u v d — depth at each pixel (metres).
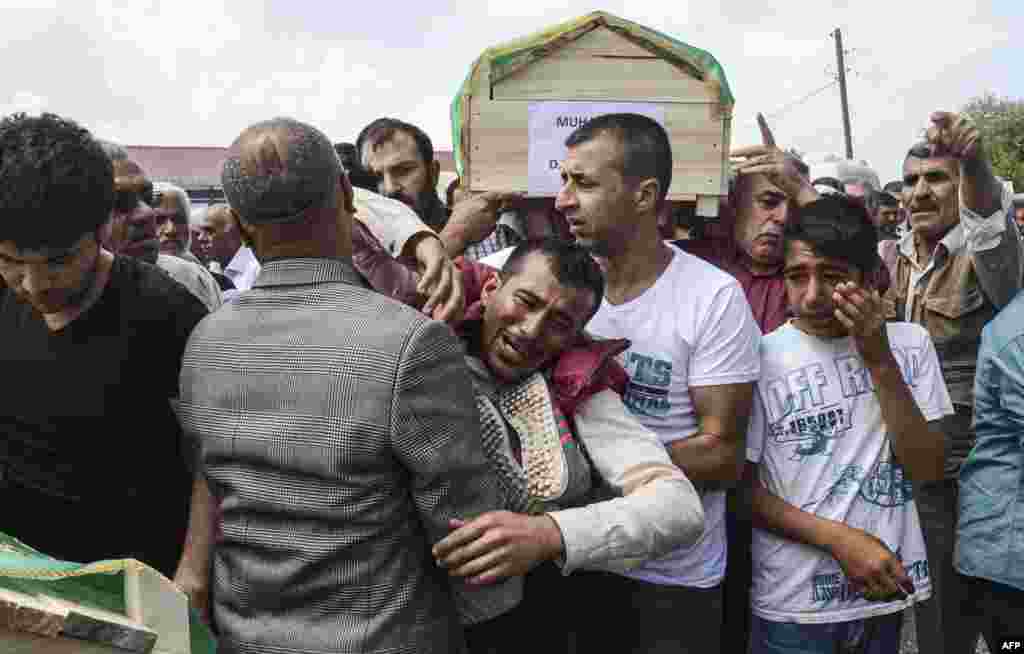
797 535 2.07
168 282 1.62
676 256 2.06
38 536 1.57
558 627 1.84
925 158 3.12
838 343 2.15
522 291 1.61
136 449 1.58
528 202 2.34
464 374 1.38
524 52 2.14
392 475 1.30
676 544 1.60
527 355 1.63
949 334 3.07
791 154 2.69
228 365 1.36
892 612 2.09
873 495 2.10
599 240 1.96
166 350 1.56
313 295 1.36
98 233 1.45
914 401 2.06
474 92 2.15
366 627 1.29
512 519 1.40
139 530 1.61
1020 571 2.15
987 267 2.82
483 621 1.61
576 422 1.71
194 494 1.56
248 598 1.35
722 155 2.19
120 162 2.18
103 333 1.52
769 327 2.58
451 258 2.13
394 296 1.85
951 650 2.60
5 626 0.94
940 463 2.12
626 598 1.98
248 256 4.87
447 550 1.34
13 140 1.33
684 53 2.15
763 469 2.18
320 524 1.29
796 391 2.13
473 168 2.18
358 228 1.89
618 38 2.15
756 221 2.61
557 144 2.16
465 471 1.34
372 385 1.26
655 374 2.00
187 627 1.20
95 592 1.12
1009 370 2.13
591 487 1.70
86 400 1.51
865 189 4.00
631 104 2.16
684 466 1.95
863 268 2.05
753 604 2.21
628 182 1.93
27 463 1.55
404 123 2.85
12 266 1.40
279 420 1.29
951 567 2.66
